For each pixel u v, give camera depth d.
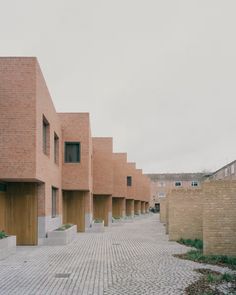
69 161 26.56
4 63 16.50
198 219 20.50
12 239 15.69
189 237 20.53
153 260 13.71
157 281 10.09
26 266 12.61
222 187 13.99
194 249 16.69
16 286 9.70
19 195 19.03
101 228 28.42
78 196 28.73
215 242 13.94
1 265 12.82
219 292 8.79
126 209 52.53
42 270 11.88
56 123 23.53
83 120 26.67
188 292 8.84
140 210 65.19
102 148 35.50
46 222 19.44
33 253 15.93
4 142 16.27
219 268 11.95
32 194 19.03
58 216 24.47
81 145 26.45
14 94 16.41
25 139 16.28
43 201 19.17
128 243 19.92
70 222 28.58
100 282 10.08
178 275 10.86
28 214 19.02
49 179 20.45
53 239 19.14
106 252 16.16
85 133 26.58
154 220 49.28
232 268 11.94
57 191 24.73
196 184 87.19
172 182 87.56
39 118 17.12
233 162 49.56
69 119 26.64
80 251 16.56
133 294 8.77
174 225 20.72
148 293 8.84
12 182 18.98
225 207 13.94
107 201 36.81
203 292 8.81
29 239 18.94
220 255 13.84
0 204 17.88
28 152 16.25
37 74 16.67
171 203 20.78
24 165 16.20
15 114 16.34
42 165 17.97
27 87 16.44
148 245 18.81
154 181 88.00
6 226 18.80
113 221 39.28
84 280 10.35
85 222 28.62
